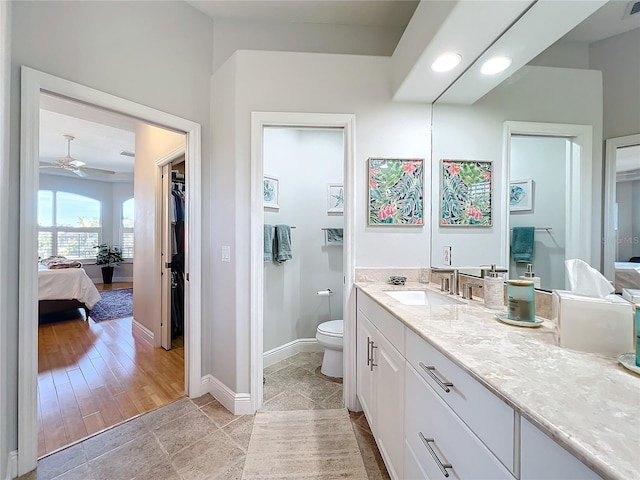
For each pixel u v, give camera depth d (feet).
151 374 8.09
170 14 6.57
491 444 2.16
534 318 3.48
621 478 1.27
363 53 7.75
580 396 1.92
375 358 5.05
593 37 3.37
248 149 6.48
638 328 2.30
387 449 4.39
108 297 18.21
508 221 4.71
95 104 5.48
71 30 5.15
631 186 2.97
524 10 3.85
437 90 6.19
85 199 22.97
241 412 6.32
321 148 10.11
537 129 4.17
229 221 6.68
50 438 5.49
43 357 9.18
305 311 10.00
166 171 9.98
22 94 4.57
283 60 6.52
